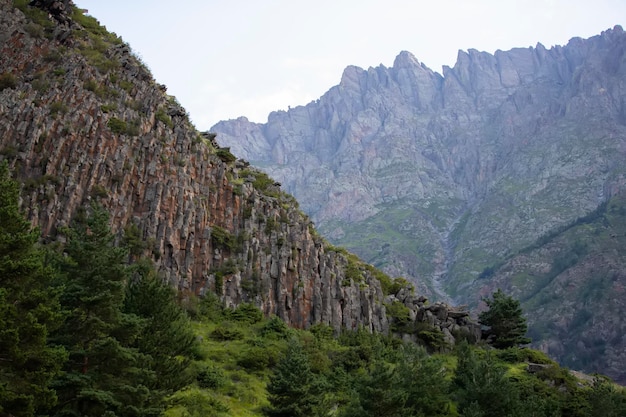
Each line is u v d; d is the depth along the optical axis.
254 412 63.38
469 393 70.62
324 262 108.62
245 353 77.44
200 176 105.75
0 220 41.44
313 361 79.69
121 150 97.00
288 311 100.00
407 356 74.62
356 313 104.38
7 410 36.97
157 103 109.75
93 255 48.66
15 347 37.59
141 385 45.06
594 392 80.25
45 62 108.50
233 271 97.31
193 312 87.44
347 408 61.06
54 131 94.00
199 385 66.56
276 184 125.31
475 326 111.69
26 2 117.12
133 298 55.69
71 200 87.44
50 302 42.22
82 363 45.12
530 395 79.31
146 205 95.56
